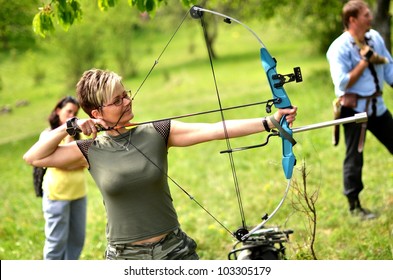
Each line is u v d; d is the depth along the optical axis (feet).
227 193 46.80
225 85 134.41
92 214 45.70
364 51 32.35
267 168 52.44
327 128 62.08
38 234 42.39
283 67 139.95
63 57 158.92
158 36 253.65
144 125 19.63
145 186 19.03
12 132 111.34
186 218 41.50
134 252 19.39
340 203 38.91
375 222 34.45
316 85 95.91
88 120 19.21
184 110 104.42
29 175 67.67
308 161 50.31
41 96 158.92
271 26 208.23
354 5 32.53
